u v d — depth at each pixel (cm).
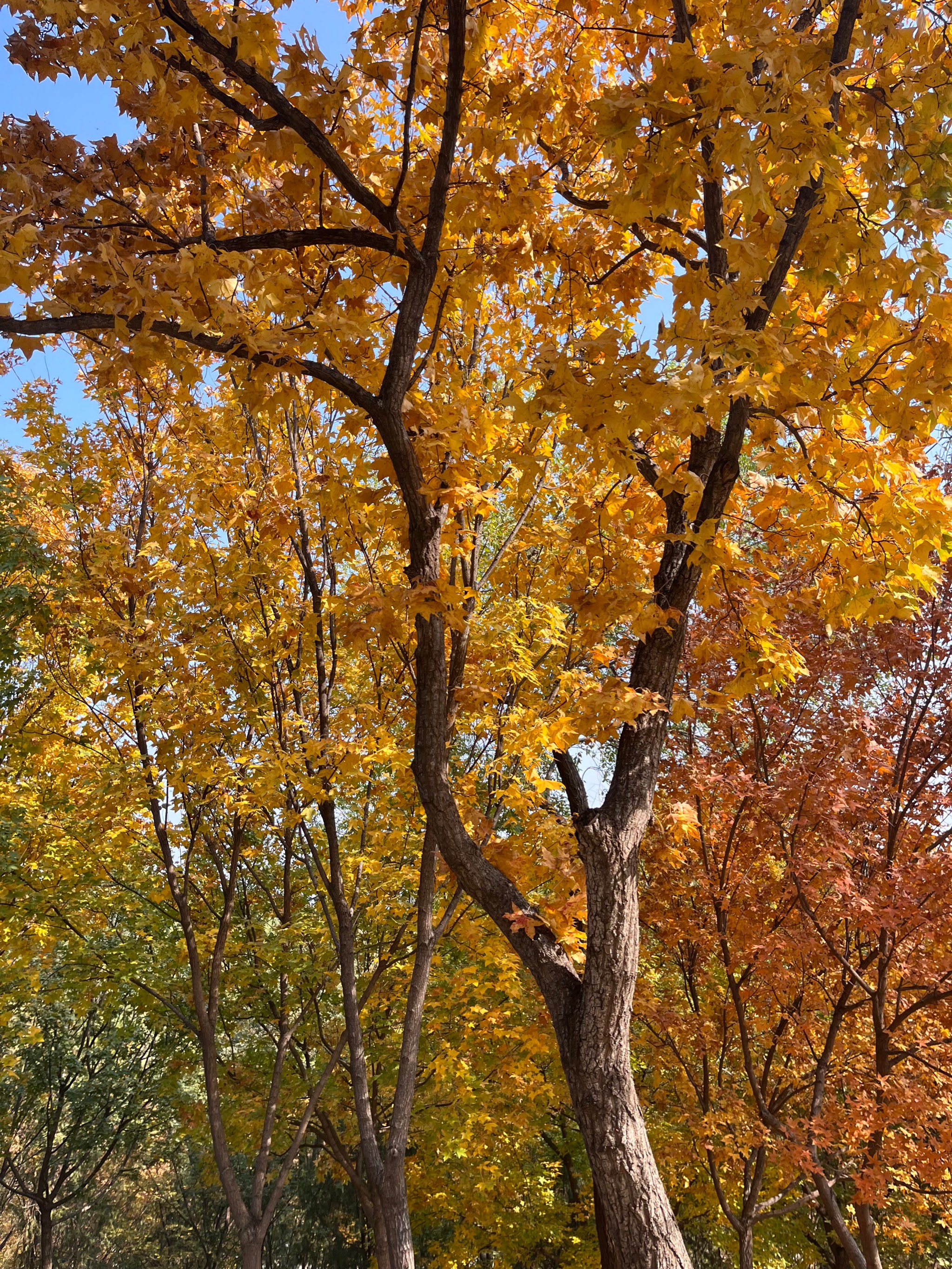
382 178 393
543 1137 1218
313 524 707
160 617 713
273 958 778
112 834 736
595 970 305
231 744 736
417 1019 547
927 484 331
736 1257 1048
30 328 284
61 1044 1658
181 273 274
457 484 381
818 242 282
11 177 286
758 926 688
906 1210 905
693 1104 710
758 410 327
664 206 261
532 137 377
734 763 727
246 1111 834
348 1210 1661
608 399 251
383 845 727
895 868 652
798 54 256
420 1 339
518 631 620
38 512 803
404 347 344
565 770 567
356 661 747
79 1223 2119
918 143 280
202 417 675
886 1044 683
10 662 833
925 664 705
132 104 315
